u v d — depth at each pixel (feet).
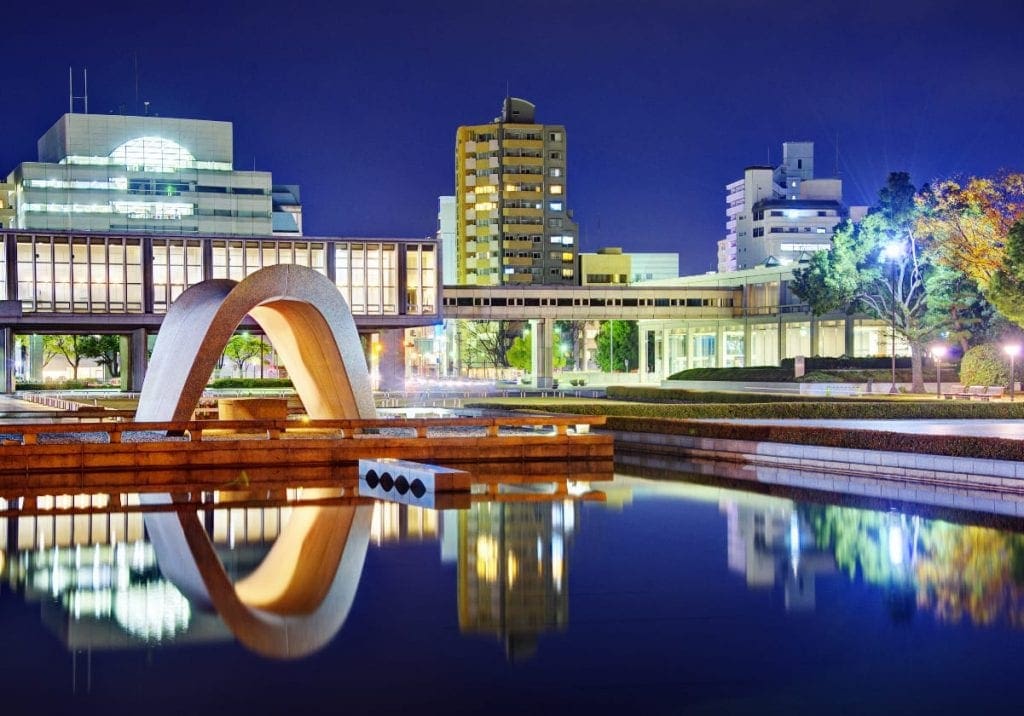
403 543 65.21
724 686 38.78
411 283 275.80
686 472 106.11
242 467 105.19
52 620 47.26
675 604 50.34
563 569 58.13
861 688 38.65
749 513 78.18
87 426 101.96
